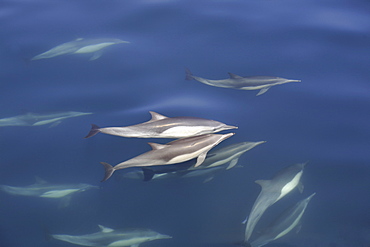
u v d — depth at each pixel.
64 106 13.05
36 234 9.33
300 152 11.07
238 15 17.38
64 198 10.19
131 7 18.45
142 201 10.14
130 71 14.52
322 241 9.06
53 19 18.03
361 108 12.49
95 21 17.66
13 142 11.75
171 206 9.99
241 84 12.87
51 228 9.48
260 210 9.21
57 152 11.38
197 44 15.69
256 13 17.50
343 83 13.48
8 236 9.27
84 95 13.54
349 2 18.30
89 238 9.20
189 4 18.41
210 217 9.69
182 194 10.28
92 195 10.27
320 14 17.33
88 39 16.16
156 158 9.24
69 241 9.13
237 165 10.78
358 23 16.66
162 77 14.08
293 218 9.19
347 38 15.72
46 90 13.89
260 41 15.68
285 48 15.23
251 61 14.58
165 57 15.07
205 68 14.28
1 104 13.30
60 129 12.11
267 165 10.71
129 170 10.53
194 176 10.41
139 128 10.18
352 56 14.77
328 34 15.95
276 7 17.92
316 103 12.70
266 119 12.07
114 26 17.22
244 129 11.68
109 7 18.64
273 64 14.41
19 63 15.41
